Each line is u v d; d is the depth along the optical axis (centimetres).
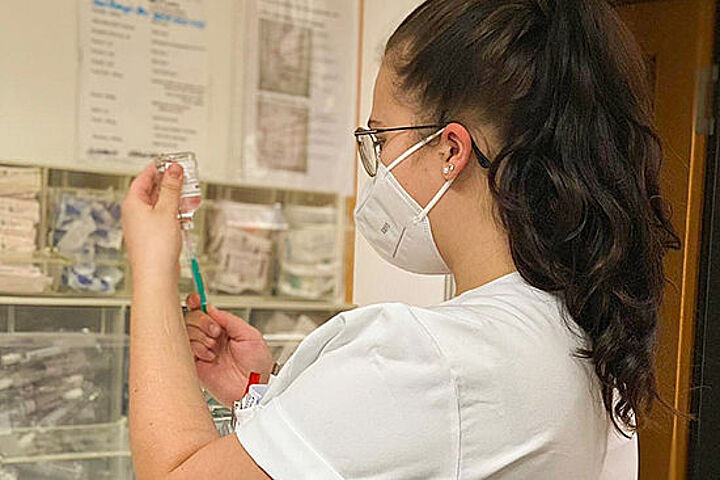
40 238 186
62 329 184
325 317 213
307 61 219
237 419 93
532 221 83
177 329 93
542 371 80
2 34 184
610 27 89
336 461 77
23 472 179
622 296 83
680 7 191
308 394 79
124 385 190
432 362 78
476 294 86
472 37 85
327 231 220
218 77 209
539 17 86
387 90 91
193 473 80
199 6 206
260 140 214
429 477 77
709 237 187
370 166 93
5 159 182
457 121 86
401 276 197
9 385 179
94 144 195
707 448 186
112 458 188
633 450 99
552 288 84
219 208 209
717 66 189
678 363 188
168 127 204
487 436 78
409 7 203
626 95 87
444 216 89
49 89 190
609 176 84
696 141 189
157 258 97
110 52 196
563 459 82
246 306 205
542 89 84
